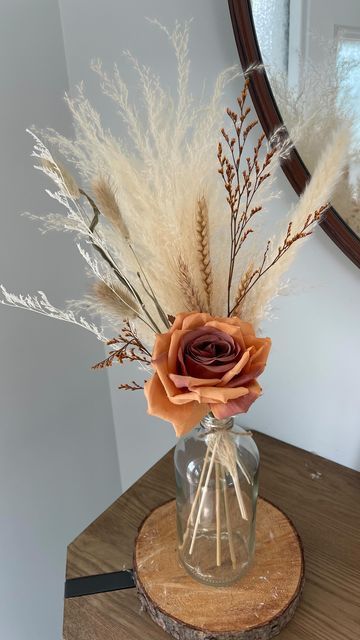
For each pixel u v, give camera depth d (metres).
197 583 0.47
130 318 0.41
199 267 0.38
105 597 0.48
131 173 0.39
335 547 0.52
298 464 0.61
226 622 0.44
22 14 0.54
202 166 0.39
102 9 0.54
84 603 0.48
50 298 0.66
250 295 0.40
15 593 0.75
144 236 0.40
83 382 0.75
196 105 0.52
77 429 0.77
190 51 0.50
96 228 0.44
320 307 0.54
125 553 0.52
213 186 0.39
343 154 0.41
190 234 0.38
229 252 0.40
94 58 0.58
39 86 0.58
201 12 0.48
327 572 0.49
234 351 0.34
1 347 0.62
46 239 0.63
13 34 0.54
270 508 0.54
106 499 0.88
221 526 0.46
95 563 0.51
